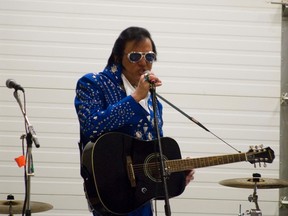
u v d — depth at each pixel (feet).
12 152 40.57
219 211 41.68
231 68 42.50
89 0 41.91
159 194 24.73
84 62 41.52
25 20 41.34
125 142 24.40
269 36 42.83
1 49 41.04
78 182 40.93
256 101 42.45
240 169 41.88
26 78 41.09
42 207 33.22
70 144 41.04
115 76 25.18
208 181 41.75
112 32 41.88
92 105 24.31
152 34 42.14
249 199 34.83
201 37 42.45
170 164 25.05
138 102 23.85
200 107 42.14
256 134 42.29
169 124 41.83
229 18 42.70
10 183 40.40
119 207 24.00
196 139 41.96
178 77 42.14
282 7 42.80
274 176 42.11
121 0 42.11
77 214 40.78
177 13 42.42
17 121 40.73
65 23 41.60
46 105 41.09
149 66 24.93
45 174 40.65
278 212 42.06
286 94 42.52
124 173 24.23
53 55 41.37
